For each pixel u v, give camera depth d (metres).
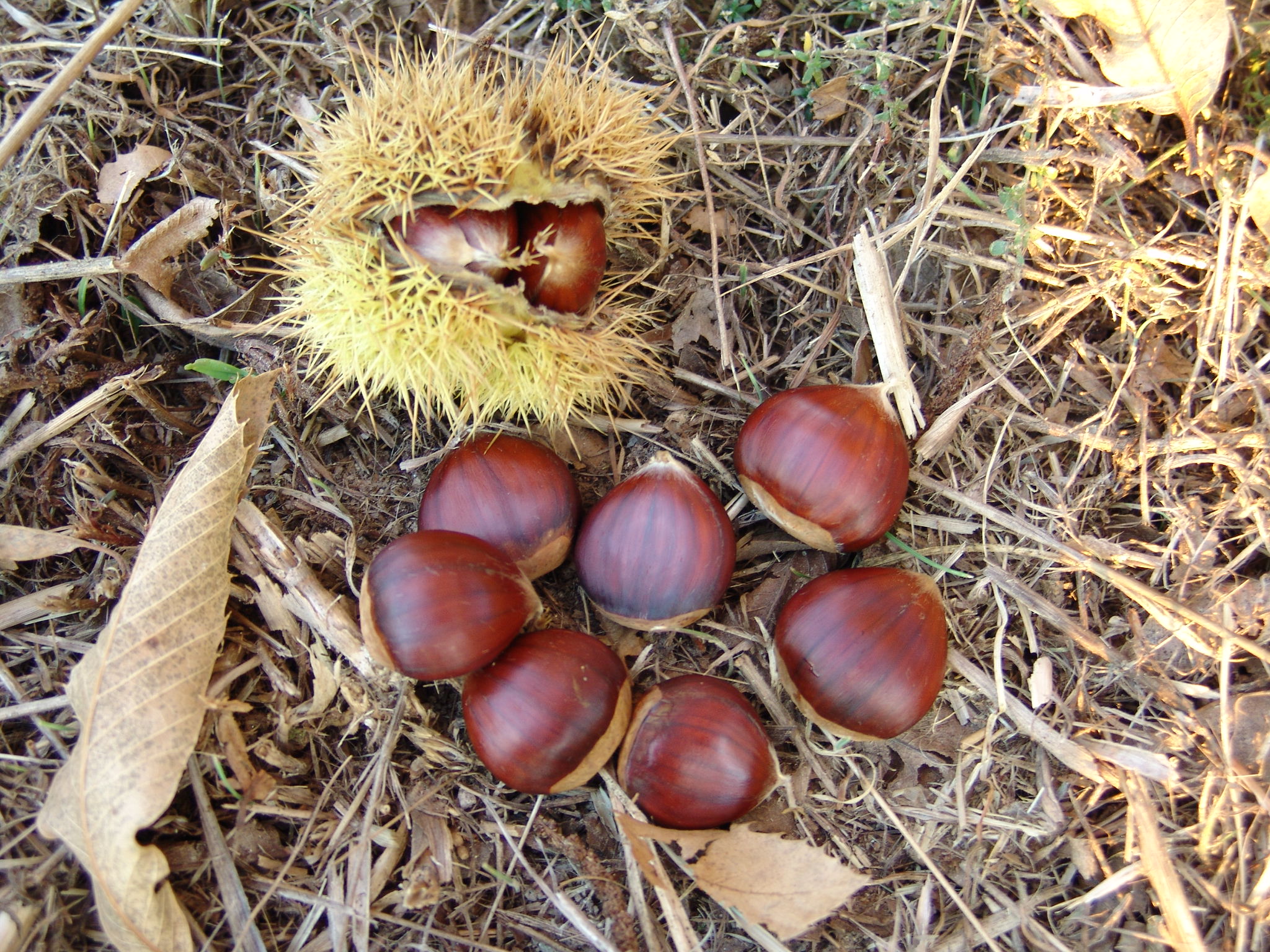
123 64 0.24
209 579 0.21
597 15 0.26
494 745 0.21
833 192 0.25
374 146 0.20
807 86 0.25
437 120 0.20
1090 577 0.23
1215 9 0.23
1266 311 0.24
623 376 0.25
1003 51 0.24
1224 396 0.23
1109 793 0.22
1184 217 0.25
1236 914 0.21
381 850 0.22
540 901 0.22
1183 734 0.22
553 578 0.25
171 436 0.24
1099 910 0.22
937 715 0.23
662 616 0.22
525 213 0.22
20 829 0.21
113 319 0.24
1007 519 0.24
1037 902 0.22
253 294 0.24
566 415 0.23
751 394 0.25
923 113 0.25
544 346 0.21
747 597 0.24
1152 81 0.23
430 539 0.21
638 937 0.21
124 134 0.24
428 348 0.21
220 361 0.25
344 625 0.22
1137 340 0.24
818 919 0.20
